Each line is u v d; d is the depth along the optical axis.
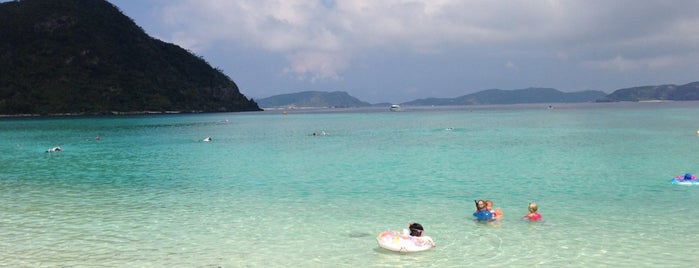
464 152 42.09
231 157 40.69
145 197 23.25
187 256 14.70
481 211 18.33
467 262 13.94
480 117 132.00
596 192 22.95
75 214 19.84
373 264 13.90
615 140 51.16
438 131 72.62
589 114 140.25
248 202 21.89
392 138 60.16
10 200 22.73
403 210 20.00
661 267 13.38
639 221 17.66
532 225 17.42
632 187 23.97
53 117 159.75
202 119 137.50
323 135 67.38
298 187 25.56
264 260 14.33
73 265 13.98
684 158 34.94
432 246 15.15
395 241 14.92
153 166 35.03
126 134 72.62
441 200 21.83
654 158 35.19
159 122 117.00
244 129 85.00
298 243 15.83
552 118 116.06
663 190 23.05
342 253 14.83
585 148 43.41
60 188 25.97
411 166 33.34
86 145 54.00
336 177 28.84
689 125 75.38
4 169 34.12
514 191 23.62
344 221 18.42
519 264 13.72
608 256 14.21
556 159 35.78
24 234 16.97
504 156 38.47
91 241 16.16
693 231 16.38
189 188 25.62
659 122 85.81
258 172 31.36
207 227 17.75
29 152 46.62
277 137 64.56
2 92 171.25
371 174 29.83
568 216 18.55
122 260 14.38
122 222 18.53
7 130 84.50
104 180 28.62
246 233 16.97
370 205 20.98
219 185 26.47
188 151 46.38
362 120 124.69
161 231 17.28
